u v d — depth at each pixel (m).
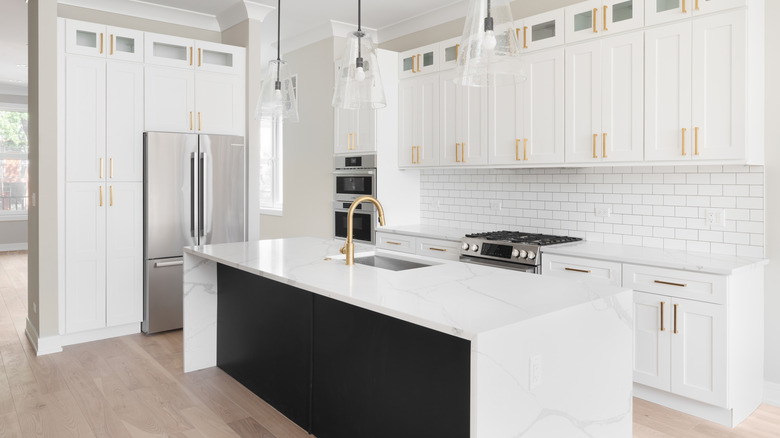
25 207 9.80
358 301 2.05
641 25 3.31
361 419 2.45
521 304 1.98
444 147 4.63
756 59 3.01
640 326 3.15
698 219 3.43
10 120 9.58
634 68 3.36
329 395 2.65
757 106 3.04
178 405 3.12
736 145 2.94
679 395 3.07
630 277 3.18
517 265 3.76
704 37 3.05
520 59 1.95
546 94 3.86
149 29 4.91
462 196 4.95
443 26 4.98
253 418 2.96
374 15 5.09
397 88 5.07
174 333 4.57
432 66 4.70
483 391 1.65
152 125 4.49
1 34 5.92
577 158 3.69
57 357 3.93
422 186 5.32
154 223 4.42
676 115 3.18
